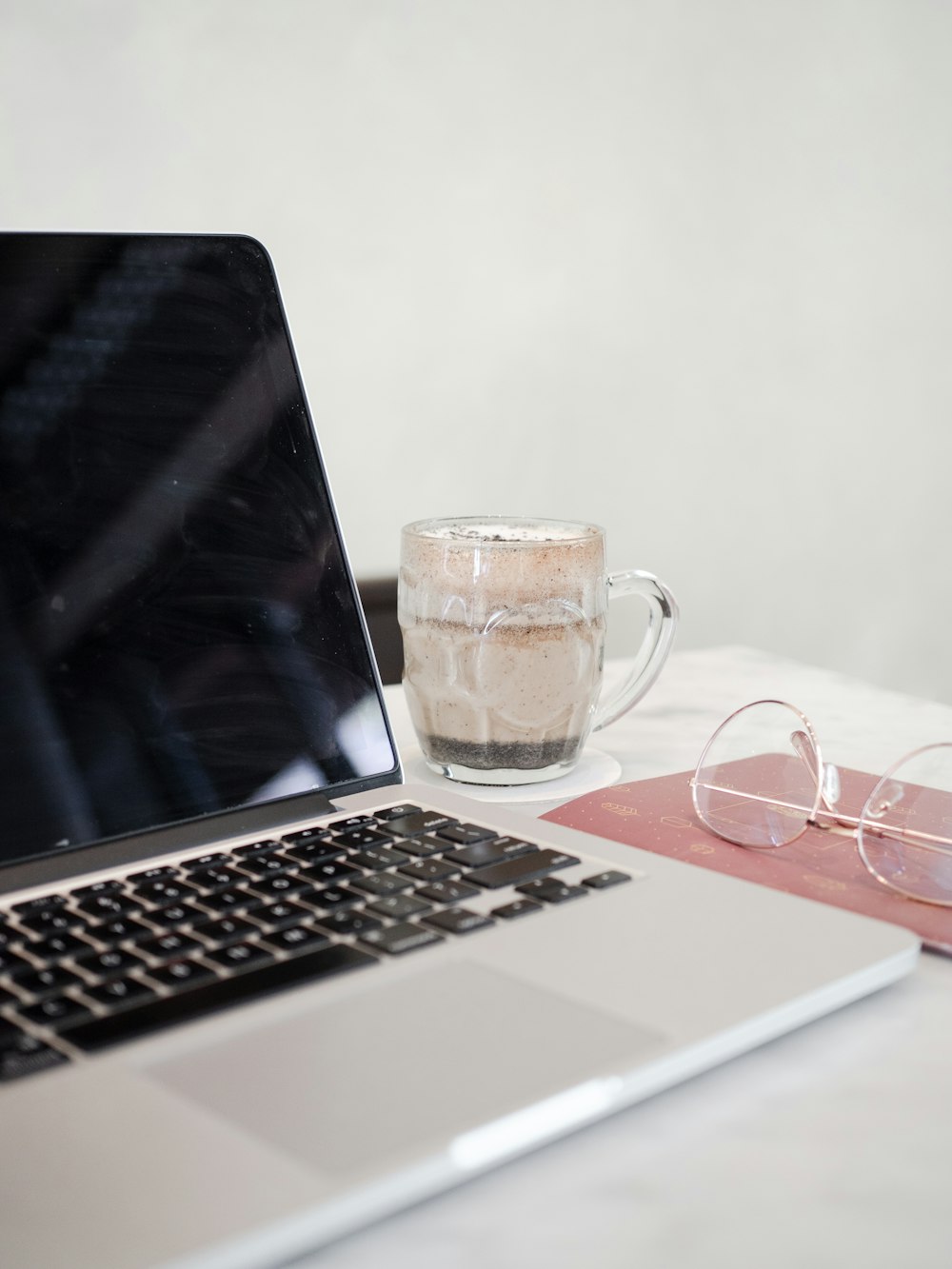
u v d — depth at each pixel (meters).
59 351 0.58
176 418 0.61
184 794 0.56
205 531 0.61
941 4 2.09
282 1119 0.34
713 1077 0.40
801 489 2.11
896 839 0.55
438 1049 0.37
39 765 0.52
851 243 2.07
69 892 0.49
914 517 2.28
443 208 1.65
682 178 1.85
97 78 1.38
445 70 1.62
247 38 1.47
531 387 1.78
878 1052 0.42
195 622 0.59
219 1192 0.30
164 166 1.44
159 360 0.61
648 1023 0.39
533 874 0.51
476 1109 0.34
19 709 0.53
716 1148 0.36
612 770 0.75
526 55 1.68
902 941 0.46
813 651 2.20
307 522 0.65
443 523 0.75
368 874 0.51
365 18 1.54
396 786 0.63
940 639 2.37
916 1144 0.37
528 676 0.69
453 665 0.70
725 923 0.47
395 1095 0.35
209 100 1.46
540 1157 0.36
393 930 0.45
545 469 1.82
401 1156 0.32
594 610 0.71
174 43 1.42
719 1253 0.32
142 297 0.61
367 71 1.56
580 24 1.71
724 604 2.06
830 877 0.57
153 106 1.42
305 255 1.56
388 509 1.69
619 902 0.49
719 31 1.84
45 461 0.56
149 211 1.44
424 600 0.70
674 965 0.43
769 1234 0.32
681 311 1.90
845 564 2.20
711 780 0.63
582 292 1.79
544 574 0.68
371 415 1.65
